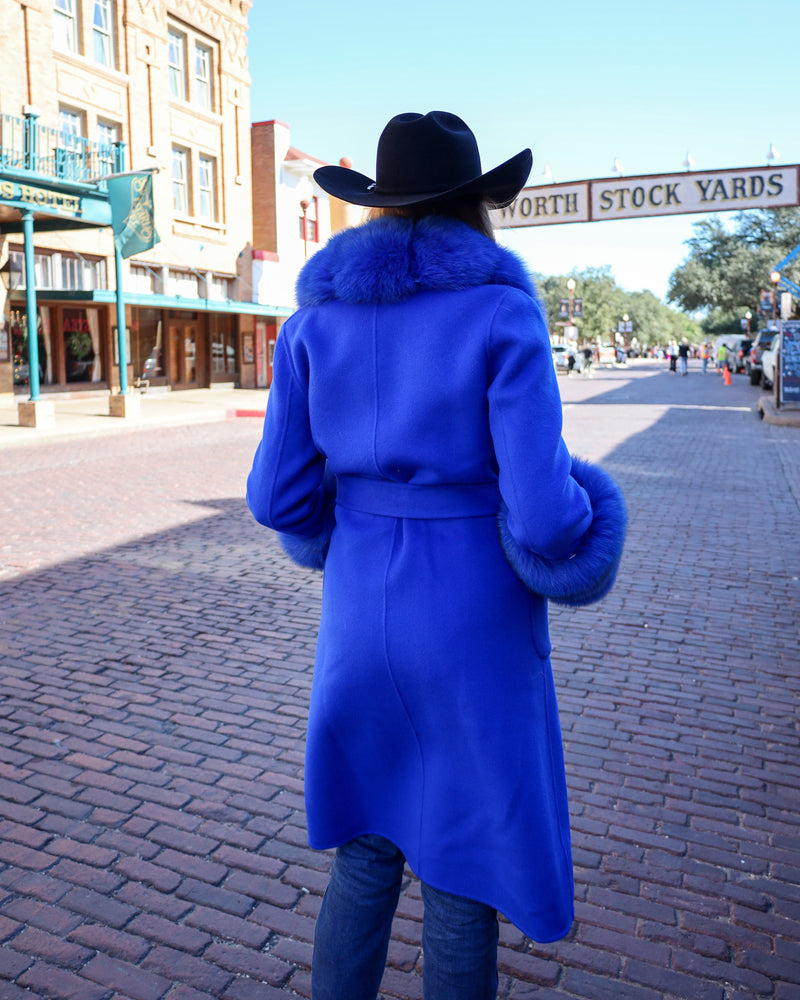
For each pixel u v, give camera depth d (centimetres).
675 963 225
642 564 646
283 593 570
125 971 219
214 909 244
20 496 913
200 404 2220
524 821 139
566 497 131
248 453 1290
